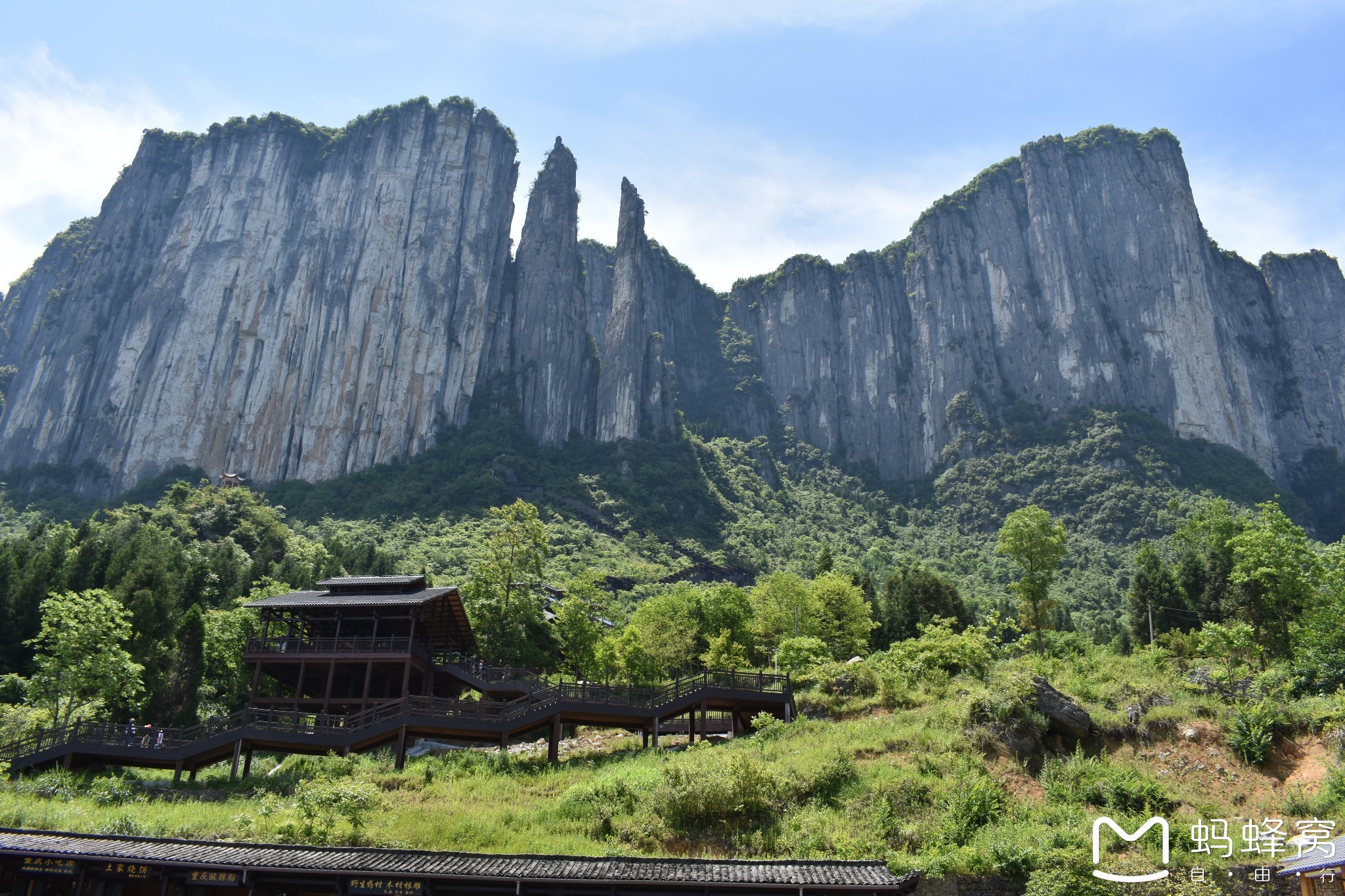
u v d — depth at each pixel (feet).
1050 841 98.22
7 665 211.82
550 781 132.77
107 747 142.41
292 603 173.58
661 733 161.79
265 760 169.48
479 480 626.64
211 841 91.04
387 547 488.02
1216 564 254.47
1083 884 90.48
